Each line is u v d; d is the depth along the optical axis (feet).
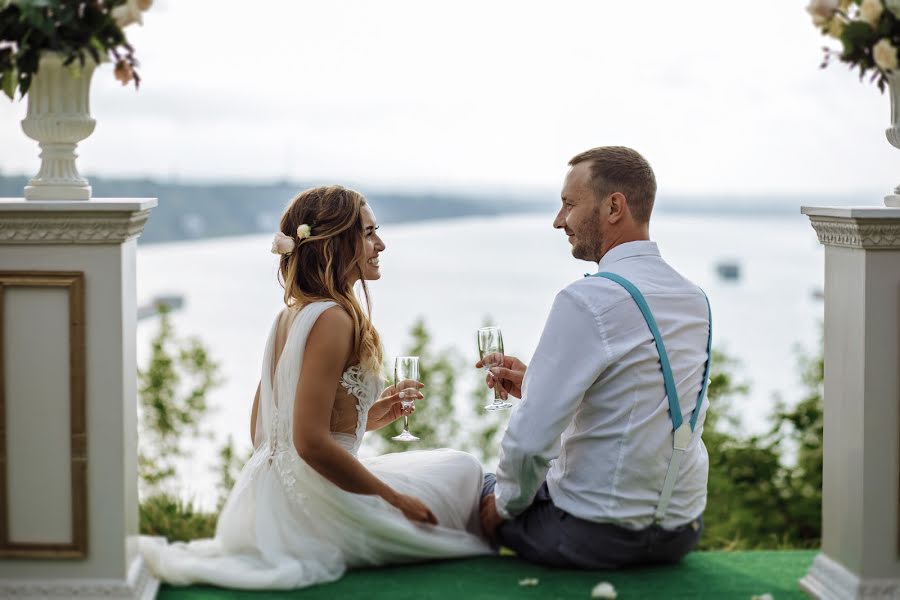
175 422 17.65
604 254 10.66
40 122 9.29
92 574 9.54
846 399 9.90
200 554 10.62
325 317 10.22
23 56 8.86
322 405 10.12
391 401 11.71
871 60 9.36
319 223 10.61
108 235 9.27
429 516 10.83
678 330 10.16
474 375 18.74
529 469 9.98
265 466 10.61
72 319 9.32
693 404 10.33
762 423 20.68
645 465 10.03
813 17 9.39
